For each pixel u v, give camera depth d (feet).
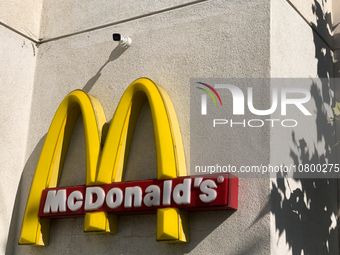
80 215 17.97
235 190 15.43
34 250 19.71
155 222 16.97
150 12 19.92
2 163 20.80
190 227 16.14
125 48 20.13
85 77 21.04
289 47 17.93
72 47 22.04
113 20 21.02
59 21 22.88
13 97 21.70
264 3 17.06
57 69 22.22
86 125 18.76
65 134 20.30
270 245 14.46
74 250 18.56
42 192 19.16
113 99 19.77
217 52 17.60
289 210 16.02
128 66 19.81
